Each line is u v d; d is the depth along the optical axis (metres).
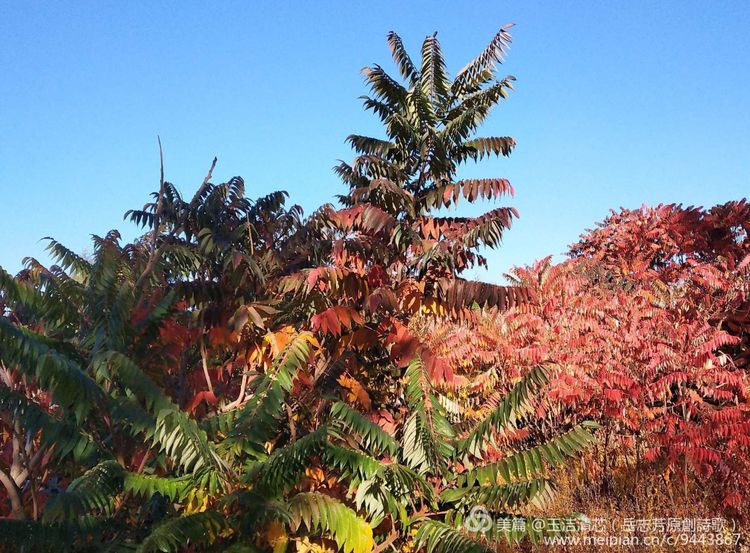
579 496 6.80
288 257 7.02
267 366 6.31
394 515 5.17
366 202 7.65
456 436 6.26
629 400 7.34
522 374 7.95
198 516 4.21
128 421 4.70
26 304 5.21
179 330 6.11
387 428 6.65
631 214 12.80
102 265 5.42
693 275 10.13
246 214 7.09
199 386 6.52
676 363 7.25
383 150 8.31
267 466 4.70
